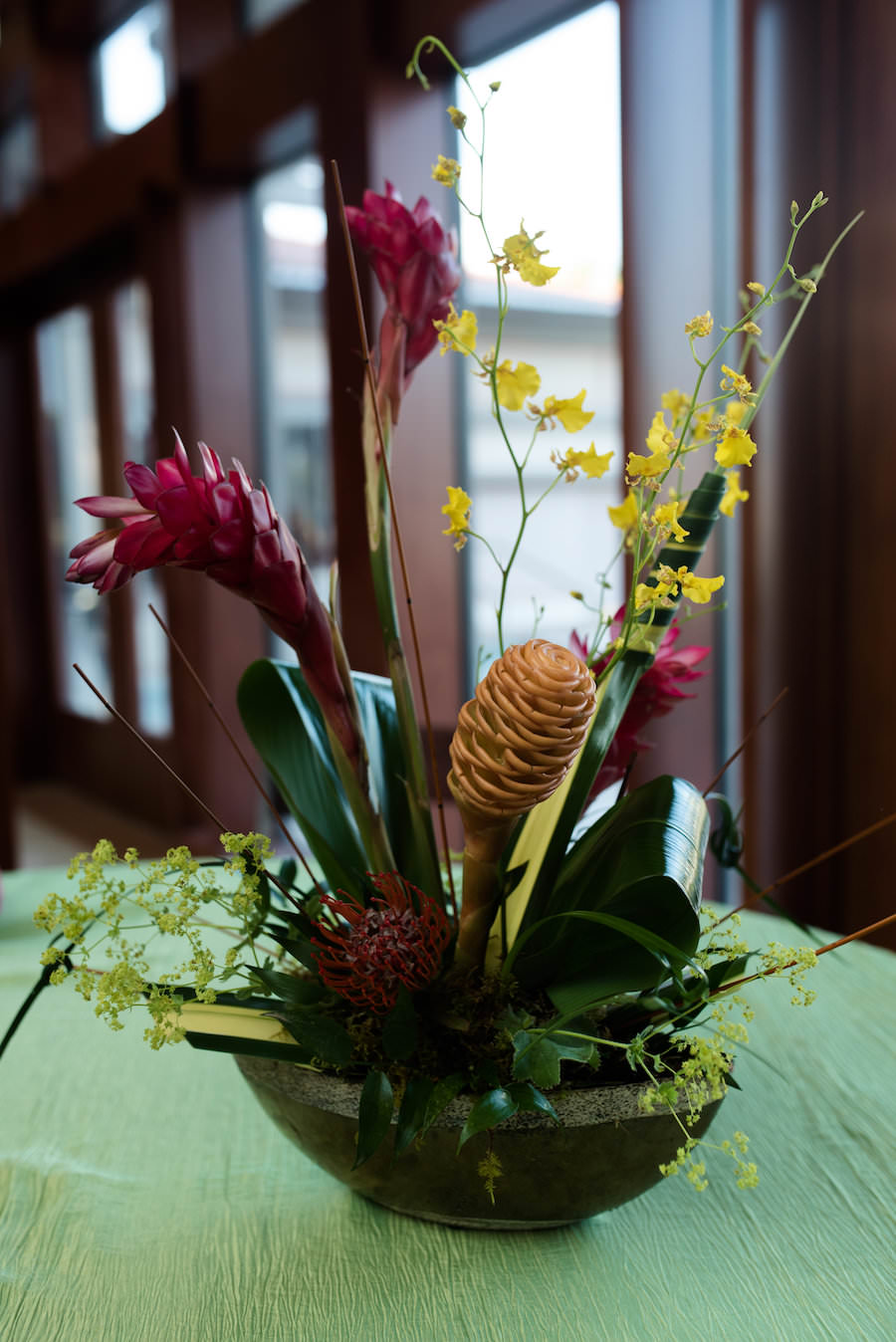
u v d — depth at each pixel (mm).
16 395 7559
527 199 3287
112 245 5996
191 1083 1312
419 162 3730
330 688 1021
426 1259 1043
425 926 982
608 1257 1039
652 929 963
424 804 1071
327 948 979
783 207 2537
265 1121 1245
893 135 2402
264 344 5293
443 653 4023
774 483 2627
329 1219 1095
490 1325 977
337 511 3998
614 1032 1000
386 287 1048
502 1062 978
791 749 2744
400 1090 983
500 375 1002
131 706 6480
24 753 7840
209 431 5238
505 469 4035
